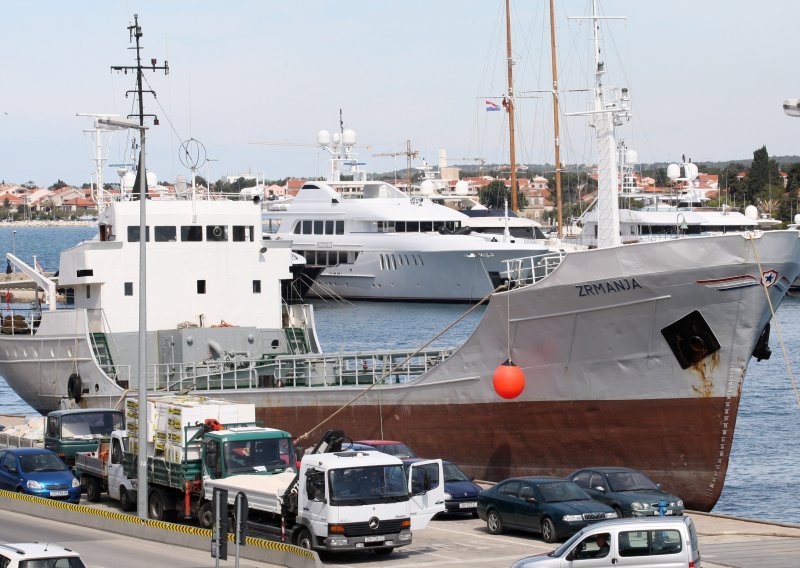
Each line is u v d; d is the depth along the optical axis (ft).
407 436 228.43
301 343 272.72
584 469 177.68
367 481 150.71
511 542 166.09
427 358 245.45
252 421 177.88
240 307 270.87
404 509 152.05
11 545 123.24
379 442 202.90
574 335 205.46
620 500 166.50
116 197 303.89
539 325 208.44
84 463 208.13
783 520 215.92
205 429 172.55
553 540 161.99
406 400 227.61
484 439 219.82
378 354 242.78
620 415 205.46
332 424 235.40
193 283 267.18
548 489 167.12
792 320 639.76
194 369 244.63
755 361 470.80
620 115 252.62
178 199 282.56
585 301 202.49
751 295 190.80
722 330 193.98
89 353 256.32
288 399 239.50
